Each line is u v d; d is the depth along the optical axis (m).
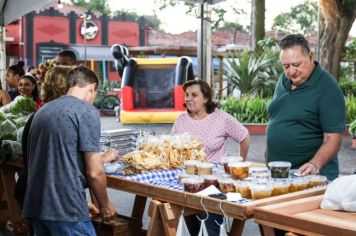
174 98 17.78
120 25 35.59
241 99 16.47
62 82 3.94
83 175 3.47
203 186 3.57
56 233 3.38
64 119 3.39
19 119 5.47
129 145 4.69
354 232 2.54
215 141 4.77
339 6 15.52
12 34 33.09
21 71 8.06
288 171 3.61
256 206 3.08
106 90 24.09
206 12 8.23
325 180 3.65
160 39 38.59
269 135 4.14
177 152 4.28
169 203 3.59
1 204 6.04
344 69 20.94
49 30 33.50
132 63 18.33
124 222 4.29
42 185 3.38
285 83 4.08
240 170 3.62
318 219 2.76
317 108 3.89
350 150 12.12
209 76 8.30
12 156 5.21
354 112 15.09
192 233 4.35
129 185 3.90
